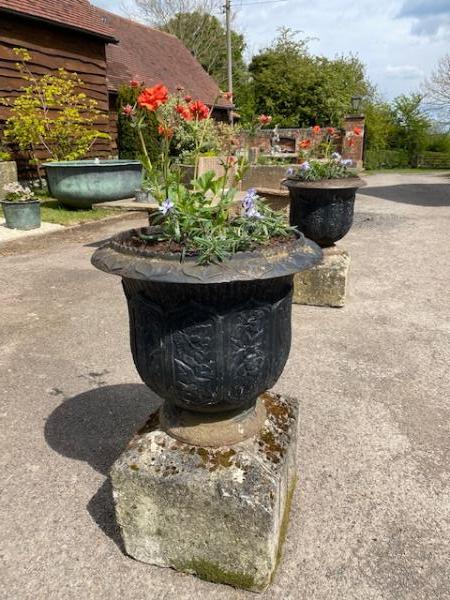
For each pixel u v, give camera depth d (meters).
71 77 10.41
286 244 1.55
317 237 4.25
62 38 10.32
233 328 1.50
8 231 7.38
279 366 1.69
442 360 3.35
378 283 5.09
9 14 9.02
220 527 1.62
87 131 10.15
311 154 6.50
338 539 1.87
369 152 23.02
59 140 9.88
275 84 23.45
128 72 14.74
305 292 4.40
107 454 2.38
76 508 2.03
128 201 5.82
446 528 1.93
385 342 3.64
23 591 1.67
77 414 2.73
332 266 4.27
